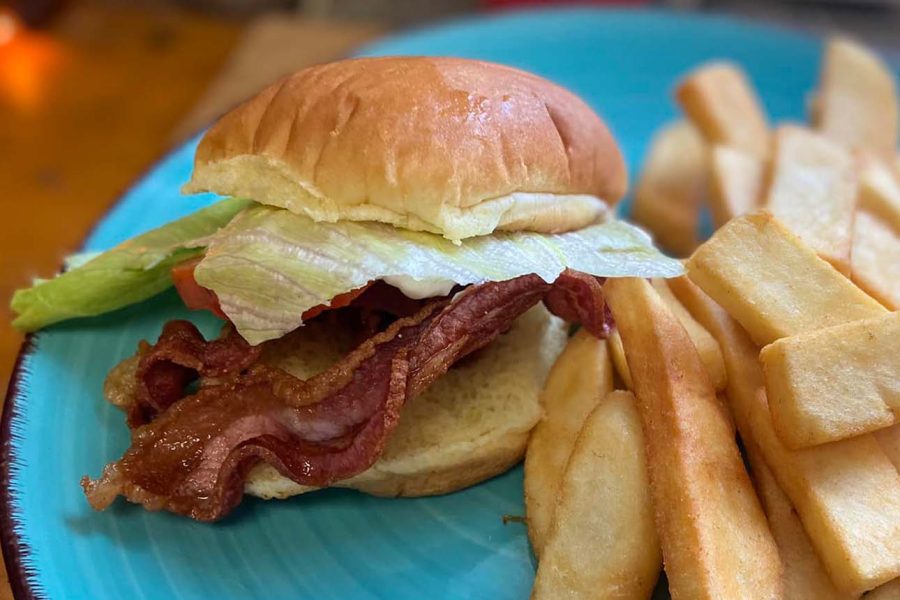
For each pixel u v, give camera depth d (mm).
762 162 385
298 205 283
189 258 314
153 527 286
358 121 280
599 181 329
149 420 303
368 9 664
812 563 272
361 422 288
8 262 415
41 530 278
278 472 292
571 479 277
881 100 422
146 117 498
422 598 283
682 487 261
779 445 276
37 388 309
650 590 270
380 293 303
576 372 310
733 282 287
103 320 330
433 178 278
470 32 464
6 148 474
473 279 281
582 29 470
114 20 583
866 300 282
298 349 316
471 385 314
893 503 266
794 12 647
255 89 513
